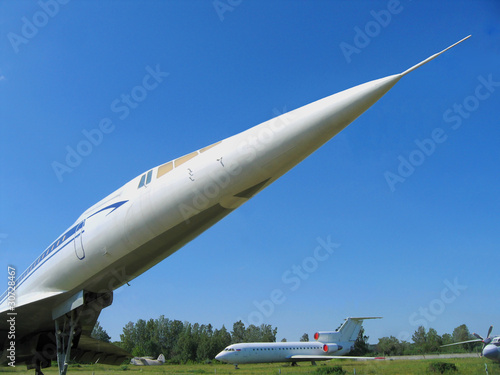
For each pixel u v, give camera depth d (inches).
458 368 1013.2
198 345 2758.4
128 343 3196.4
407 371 1111.6
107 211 412.5
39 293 457.1
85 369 1753.2
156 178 391.9
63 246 448.1
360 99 311.1
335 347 2011.6
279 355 1861.5
